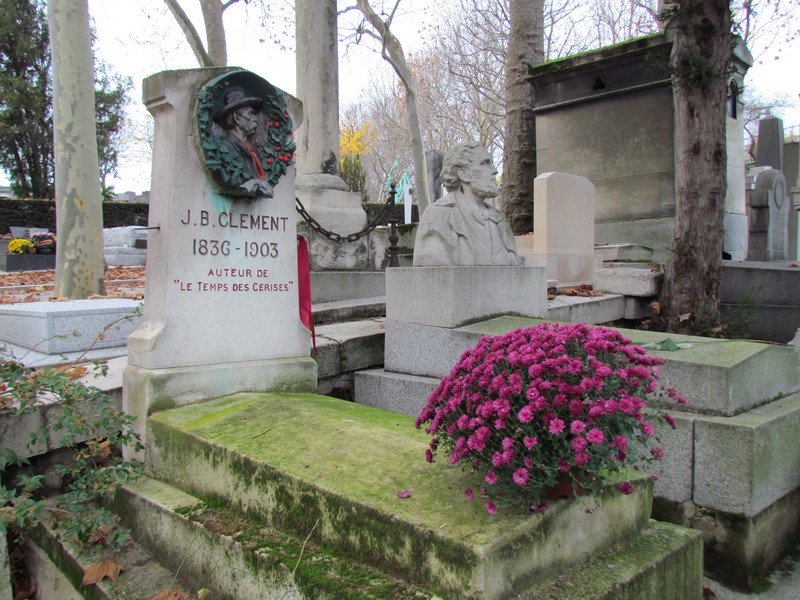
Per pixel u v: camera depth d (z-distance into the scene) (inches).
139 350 149.4
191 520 112.8
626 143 453.7
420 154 624.4
